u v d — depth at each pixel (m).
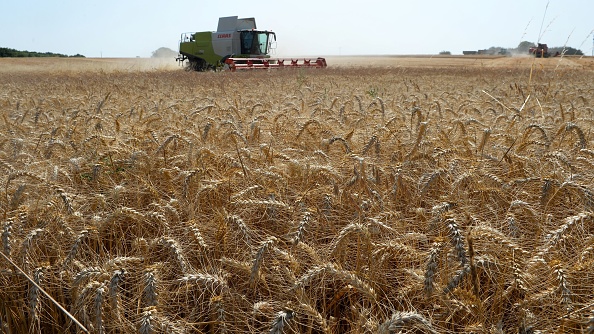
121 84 19.66
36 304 2.88
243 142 5.38
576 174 3.97
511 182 3.88
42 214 3.65
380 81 21.98
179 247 3.13
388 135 5.25
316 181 4.22
